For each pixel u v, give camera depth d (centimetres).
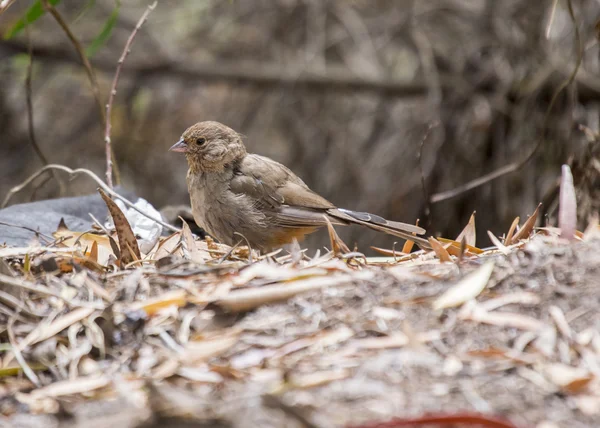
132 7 2072
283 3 2006
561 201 761
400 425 479
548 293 620
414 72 1884
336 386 530
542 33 1653
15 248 774
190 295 651
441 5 1827
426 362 554
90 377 584
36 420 532
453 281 648
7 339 632
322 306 627
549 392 518
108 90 2062
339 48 2005
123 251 789
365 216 1021
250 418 492
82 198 1017
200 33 2059
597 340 567
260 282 666
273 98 2012
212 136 1041
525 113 1620
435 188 1705
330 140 1931
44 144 2014
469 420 479
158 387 539
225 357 581
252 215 1038
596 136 1115
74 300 658
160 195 2033
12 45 1917
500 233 1619
